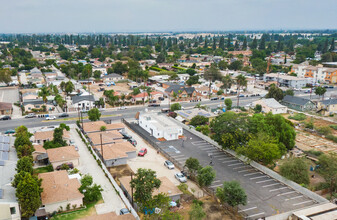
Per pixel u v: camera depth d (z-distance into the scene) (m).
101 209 41.44
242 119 64.44
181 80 163.88
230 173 54.47
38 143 65.19
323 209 41.41
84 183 44.19
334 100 105.38
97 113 83.81
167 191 43.38
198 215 37.25
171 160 60.16
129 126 84.69
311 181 52.62
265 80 163.88
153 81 160.12
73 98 107.12
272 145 55.75
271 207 43.28
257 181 51.59
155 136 74.69
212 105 113.06
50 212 39.78
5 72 141.00
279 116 66.94
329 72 161.38
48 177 45.62
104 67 192.50
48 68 185.00
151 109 104.62
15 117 90.56
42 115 91.88
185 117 90.31
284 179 50.69
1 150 52.94
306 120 92.62
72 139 70.31
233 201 40.75
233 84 150.50
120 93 120.88
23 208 36.16
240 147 58.41
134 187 41.34
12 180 41.50
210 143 70.62
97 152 61.34
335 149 68.31
